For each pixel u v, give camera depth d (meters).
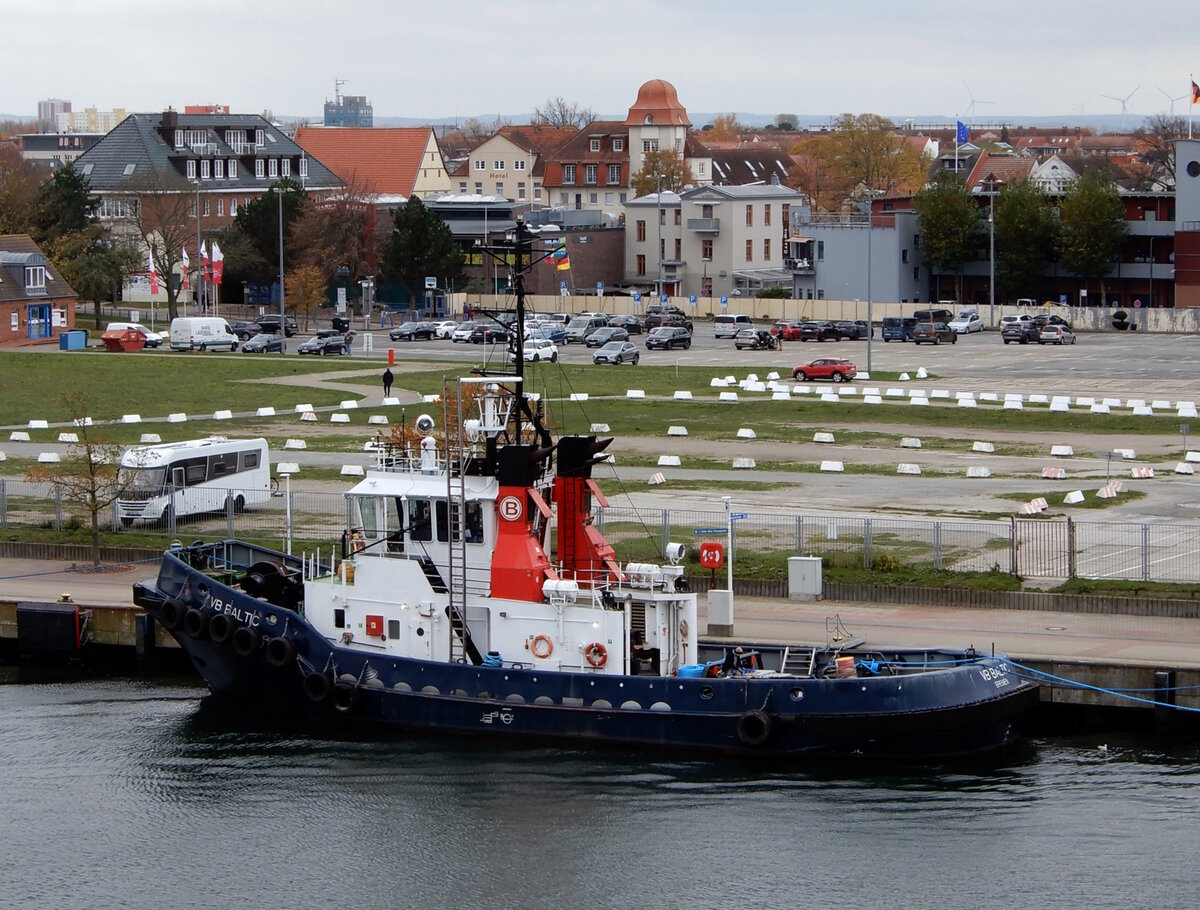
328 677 82.19
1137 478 132.75
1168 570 97.81
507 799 74.88
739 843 70.44
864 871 68.06
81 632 95.56
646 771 76.62
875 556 101.44
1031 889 66.38
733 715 76.50
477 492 80.88
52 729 84.62
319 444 153.00
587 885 68.00
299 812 74.94
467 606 81.69
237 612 84.31
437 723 80.62
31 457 146.38
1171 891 65.94
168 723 84.94
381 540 82.81
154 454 118.12
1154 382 199.88
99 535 113.69
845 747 76.06
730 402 180.38
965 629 89.31
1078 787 74.75
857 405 176.25
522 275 90.00
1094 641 86.31
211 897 68.00
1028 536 103.69
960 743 76.31
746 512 115.06
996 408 173.00
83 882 69.25
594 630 79.25
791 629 89.44
